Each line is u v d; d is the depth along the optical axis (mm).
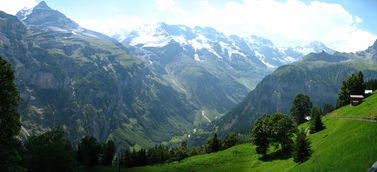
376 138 66750
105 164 175375
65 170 96312
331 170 62438
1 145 54250
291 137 123562
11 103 56188
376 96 140625
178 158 182125
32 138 106562
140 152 184500
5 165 52969
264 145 119750
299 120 179750
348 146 70625
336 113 148000
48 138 103938
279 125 115875
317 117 120812
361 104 137125
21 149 97000
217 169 125250
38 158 92625
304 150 85312
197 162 147500
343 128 94312
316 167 68500
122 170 149375
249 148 155000
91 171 142375
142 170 149375
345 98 172625
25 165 88750
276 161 108375
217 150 184625
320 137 104125
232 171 116375
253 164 117375
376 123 83062
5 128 54469
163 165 162125
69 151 100188
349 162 61188
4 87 54531
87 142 150625
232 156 146625
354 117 113938
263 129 119375
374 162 55719
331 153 73000
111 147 178125
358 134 75875
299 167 76188
